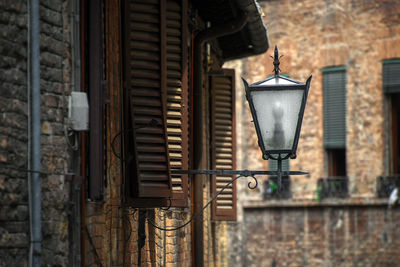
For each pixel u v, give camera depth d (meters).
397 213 31.08
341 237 31.98
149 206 11.41
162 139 11.38
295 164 33.16
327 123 32.81
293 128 10.69
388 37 31.75
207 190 18.53
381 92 31.98
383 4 31.81
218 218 18.81
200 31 16.12
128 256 11.84
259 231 33.16
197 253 16.44
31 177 9.01
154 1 11.55
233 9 16.09
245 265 33.22
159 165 11.32
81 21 9.97
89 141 10.10
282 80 10.78
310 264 32.44
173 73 12.25
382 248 31.25
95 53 10.12
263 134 10.71
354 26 32.31
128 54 11.32
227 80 19.16
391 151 32.09
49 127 9.41
